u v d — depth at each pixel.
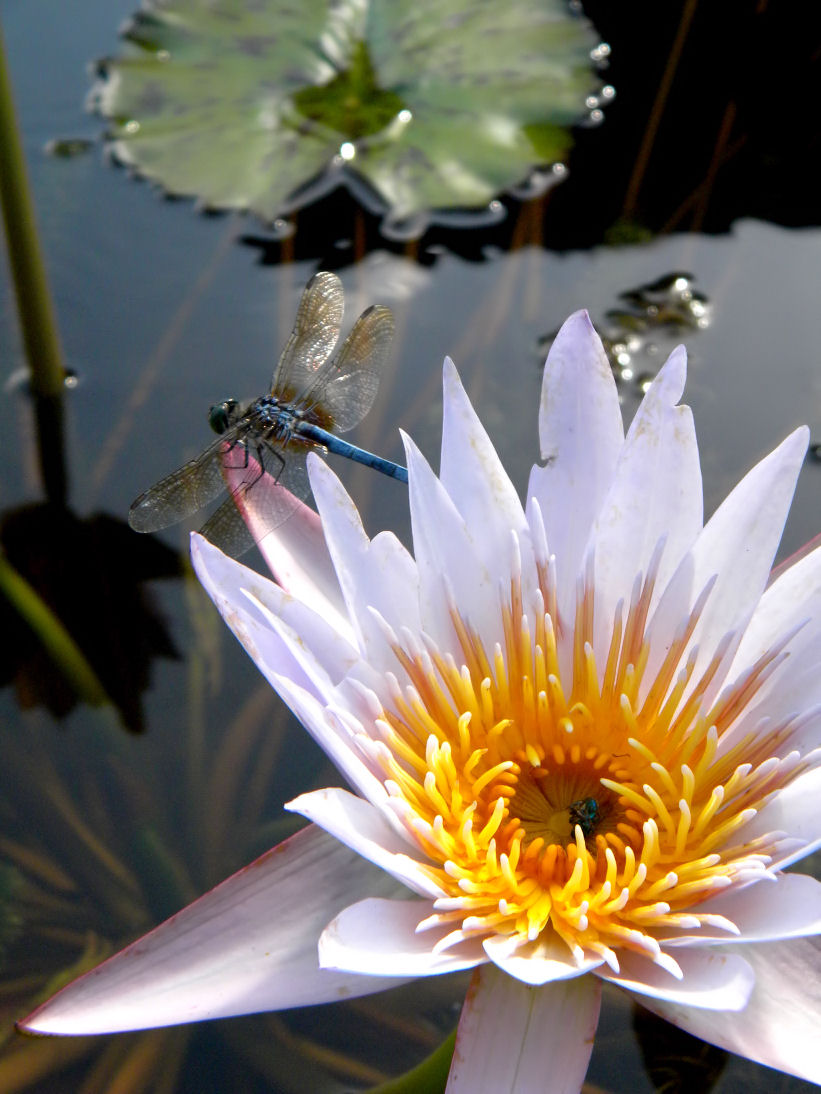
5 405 0.87
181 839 0.80
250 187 0.90
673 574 0.76
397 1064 0.77
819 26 0.95
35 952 0.79
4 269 0.90
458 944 0.74
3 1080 0.77
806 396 0.87
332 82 0.92
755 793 0.75
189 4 0.94
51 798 0.81
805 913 0.73
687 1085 0.77
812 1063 0.73
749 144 0.92
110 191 0.91
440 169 0.91
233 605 0.76
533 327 0.88
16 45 0.95
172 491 0.81
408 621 0.77
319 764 0.81
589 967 0.74
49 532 0.85
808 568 0.76
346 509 0.76
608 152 0.91
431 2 0.94
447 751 0.76
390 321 0.83
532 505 0.77
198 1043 0.78
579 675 0.78
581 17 0.94
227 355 0.88
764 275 0.89
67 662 0.83
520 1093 0.74
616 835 0.77
